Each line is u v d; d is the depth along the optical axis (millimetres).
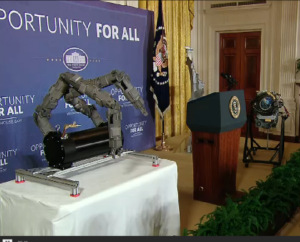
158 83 5074
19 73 3441
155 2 5656
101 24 4324
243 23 6551
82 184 1792
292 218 3023
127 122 4930
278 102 4395
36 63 3590
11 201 1729
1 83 3301
